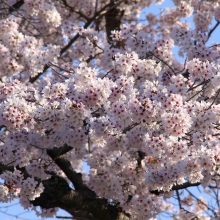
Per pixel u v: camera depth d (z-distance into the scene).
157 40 13.09
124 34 13.03
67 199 12.70
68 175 13.41
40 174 11.96
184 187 12.55
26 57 11.97
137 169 12.45
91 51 13.58
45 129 10.45
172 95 9.85
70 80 10.21
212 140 10.10
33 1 15.12
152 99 10.10
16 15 16.56
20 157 11.46
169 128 9.76
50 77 16.33
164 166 10.65
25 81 15.62
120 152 12.32
